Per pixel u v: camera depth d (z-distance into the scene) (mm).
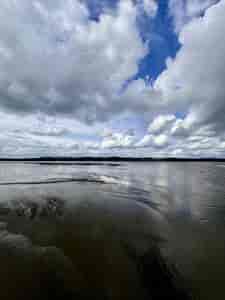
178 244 6742
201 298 4293
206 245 6676
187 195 15547
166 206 11969
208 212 10695
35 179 25641
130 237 7238
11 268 5102
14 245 6324
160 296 4355
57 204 11953
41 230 7703
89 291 4457
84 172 39500
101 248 6344
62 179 25766
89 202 12586
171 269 5277
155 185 21375
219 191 17500
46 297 4270
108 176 31094
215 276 5000
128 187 19531
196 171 47344
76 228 7977
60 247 6332
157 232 7777
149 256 5918
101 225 8367
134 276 4969
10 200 12898
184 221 9180
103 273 5062
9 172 38812
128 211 10594
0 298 4207
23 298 4227
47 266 5262
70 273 5016
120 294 4402
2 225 8141
